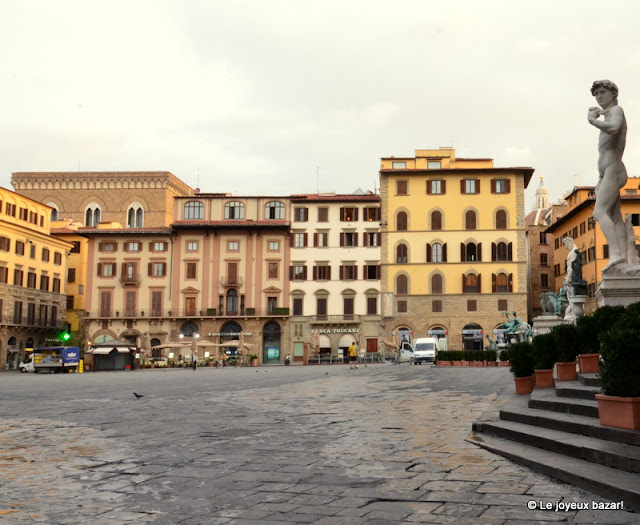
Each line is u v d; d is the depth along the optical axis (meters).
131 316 78.44
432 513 5.40
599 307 13.70
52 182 87.50
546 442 7.77
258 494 6.13
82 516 5.46
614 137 14.27
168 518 5.38
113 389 24.05
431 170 76.00
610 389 7.42
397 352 67.94
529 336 42.59
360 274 77.19
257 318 77.31
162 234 78.81
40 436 10.20
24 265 71.38
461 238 75.56
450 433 9.73
